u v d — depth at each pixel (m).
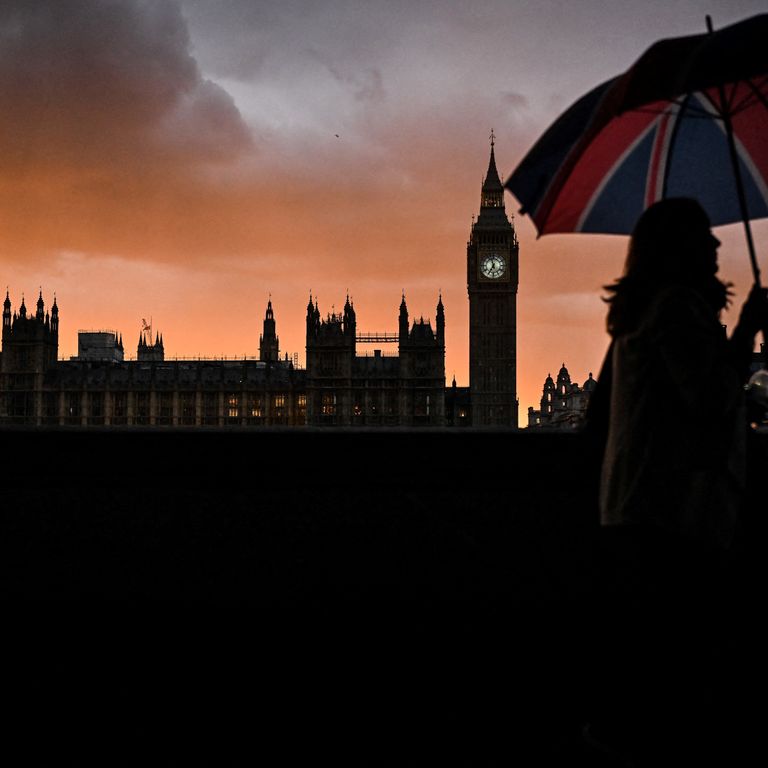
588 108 4.32
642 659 4.24
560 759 4.33
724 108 4.52
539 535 5.62
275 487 5.48
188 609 5.29
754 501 3.83
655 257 3.87
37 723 4.82
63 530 5.63
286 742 4.61
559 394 158.75
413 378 158.75
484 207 176.62
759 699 3.99
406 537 5.70
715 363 3.45
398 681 5.20
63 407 166.25
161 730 4.75
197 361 170.00
